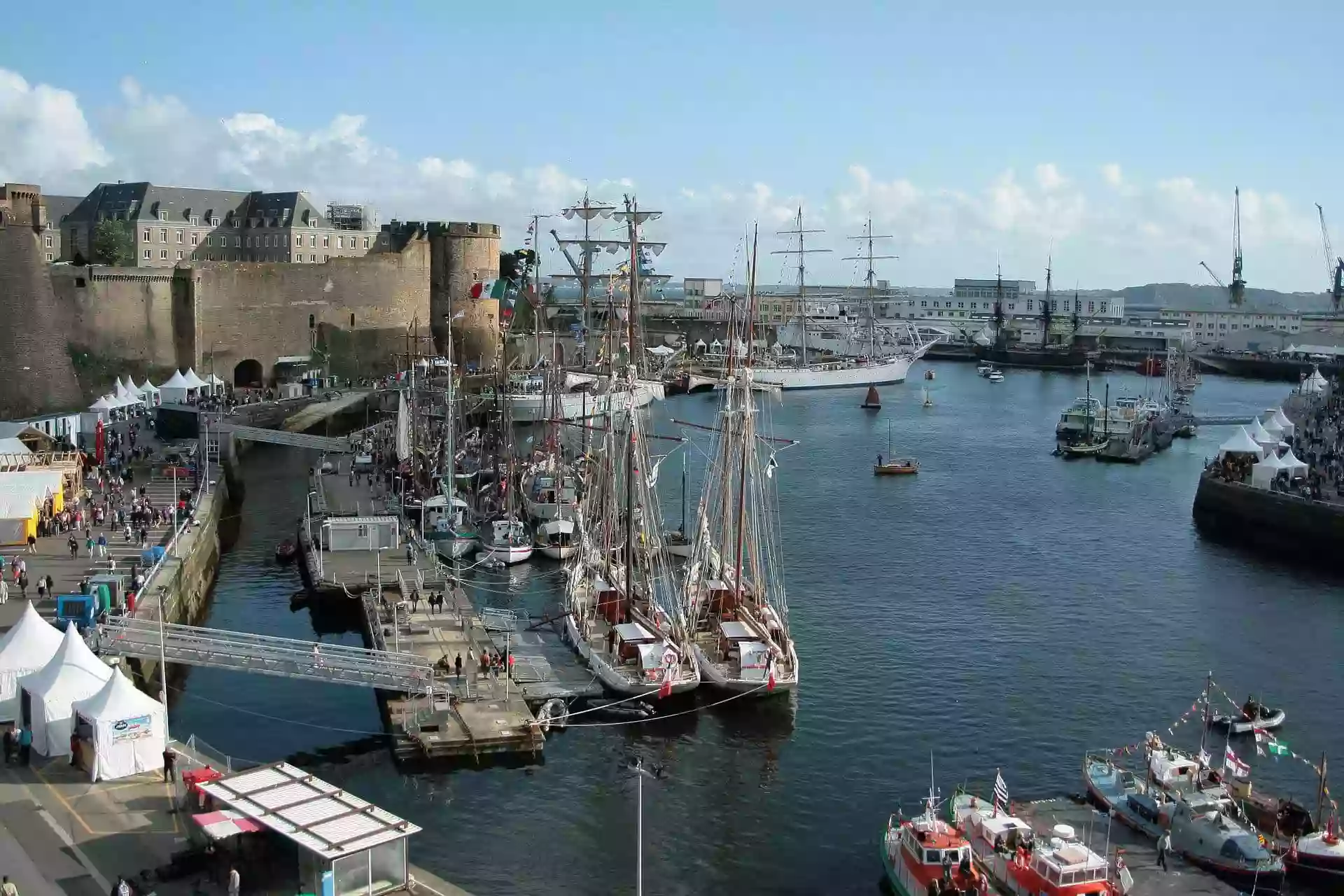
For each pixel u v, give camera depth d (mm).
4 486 98875
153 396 170125
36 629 59875
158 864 45656
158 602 78188
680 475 162500
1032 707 76312
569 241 127875
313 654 70750
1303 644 90188
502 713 69562
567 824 59344
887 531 129875
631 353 103250
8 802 50969
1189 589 106062
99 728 52781
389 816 46312
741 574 92250
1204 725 70875
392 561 104562
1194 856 54875
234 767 58375
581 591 91125
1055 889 48906
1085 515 141000
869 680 80625
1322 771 58938
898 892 52375
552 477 132000
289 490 144250
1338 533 116188
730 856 56875
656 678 74875
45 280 157875
